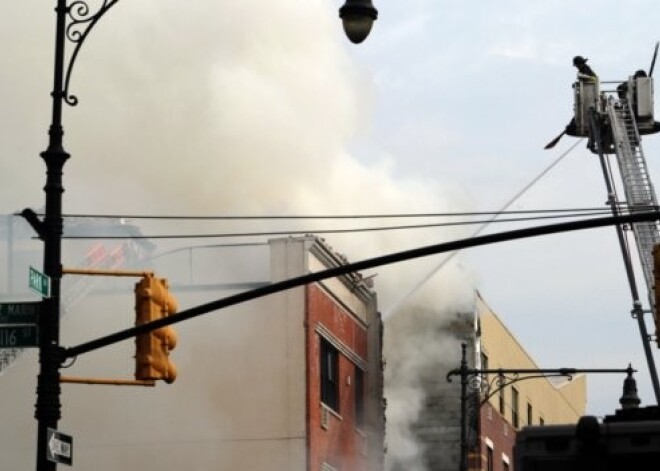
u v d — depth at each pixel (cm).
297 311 3706
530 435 1734
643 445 1703
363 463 4134
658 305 2047
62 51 2025
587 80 4441
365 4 1902
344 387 3997
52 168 1988
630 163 4138
